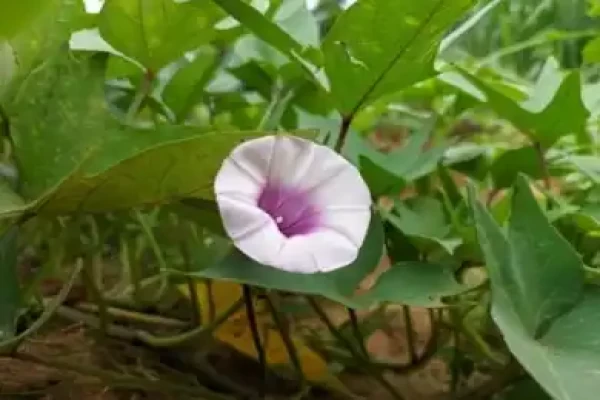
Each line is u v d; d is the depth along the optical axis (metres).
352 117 0.44
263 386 0.48
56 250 0.44
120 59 0.49
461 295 0.46
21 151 0.41
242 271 0.38
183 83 0.51
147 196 0.39
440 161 0.50
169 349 0.50
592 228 0.46
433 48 0.42
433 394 0.52
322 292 0.38
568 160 0.53
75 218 0.41
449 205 0.45
